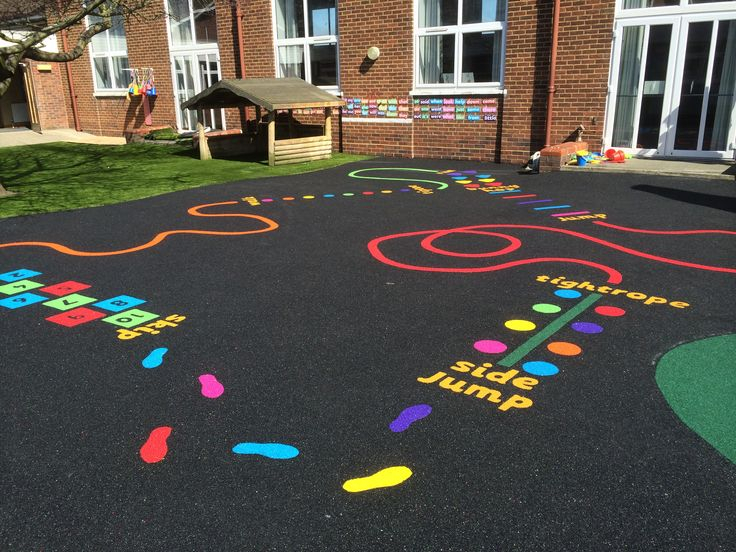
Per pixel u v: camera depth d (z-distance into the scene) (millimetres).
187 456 2967
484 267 5820
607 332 4301
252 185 10539
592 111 11766
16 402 3490
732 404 3354
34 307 4977
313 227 7508
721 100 11023
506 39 12359
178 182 10867
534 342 4156
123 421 3281
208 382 3682
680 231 7020
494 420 3229
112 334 4418
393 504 2611
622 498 2623
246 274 5738
